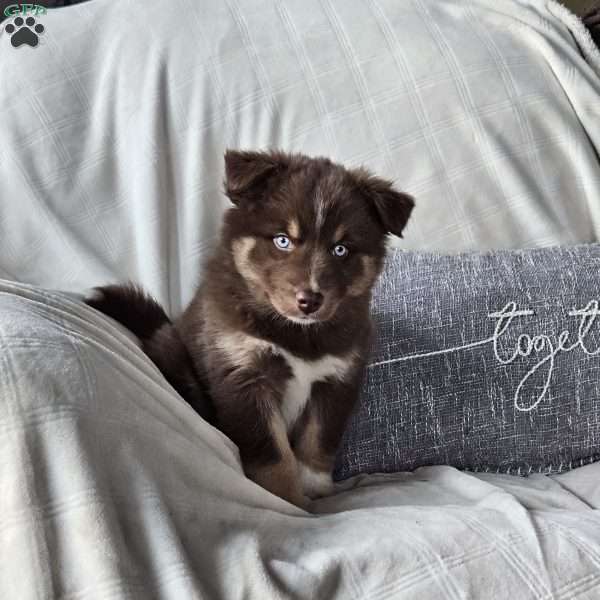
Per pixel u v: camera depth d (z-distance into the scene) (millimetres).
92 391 412
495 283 731
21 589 365
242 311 630
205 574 426
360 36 840
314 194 604
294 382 652
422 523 520
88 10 825
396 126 818
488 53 849
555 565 485
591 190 830
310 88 817
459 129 823
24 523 371
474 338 721
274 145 808
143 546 398
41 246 751
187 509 439
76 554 375
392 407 721
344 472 727
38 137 763
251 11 839
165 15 818
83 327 478
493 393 720
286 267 594
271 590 418
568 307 723
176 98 800
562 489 674
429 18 861
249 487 506
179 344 657
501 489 626
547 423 721
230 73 809
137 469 415
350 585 451
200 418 532
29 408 386
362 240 624
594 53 879
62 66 787
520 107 835
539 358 721
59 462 383
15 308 448
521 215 815
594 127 846
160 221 772
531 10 897
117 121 791
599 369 721
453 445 722
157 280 759
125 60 800
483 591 461
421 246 814
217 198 802
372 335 696
